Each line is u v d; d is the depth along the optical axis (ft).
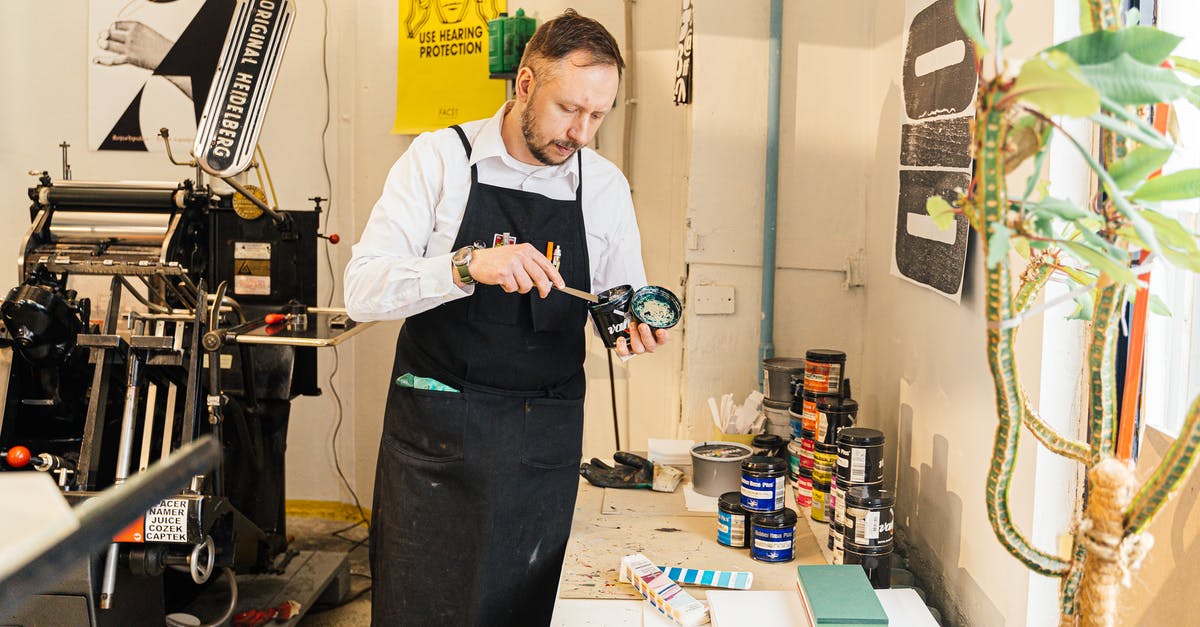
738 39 10.85
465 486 7.30
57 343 9.14
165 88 14.47
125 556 8.80
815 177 11.04
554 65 6.56
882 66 10.14
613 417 13.20
